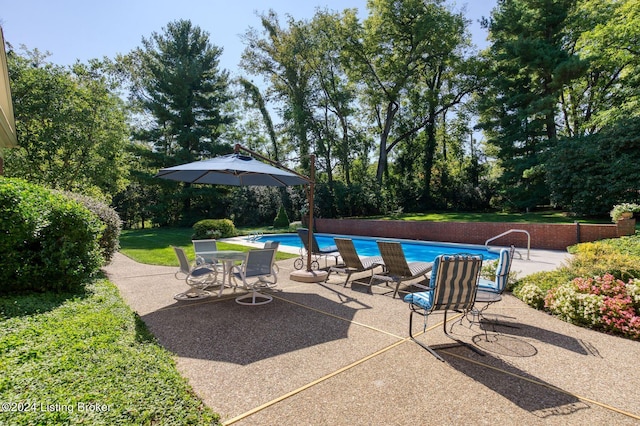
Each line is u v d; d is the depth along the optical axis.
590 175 15.68
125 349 3.21
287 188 26.78
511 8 19.91
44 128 17.08
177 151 25.81
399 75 25.12
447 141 32.41
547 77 19.38
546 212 20.34
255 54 26.98
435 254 14.02
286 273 8.48
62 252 5.35
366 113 30.59
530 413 2.57
